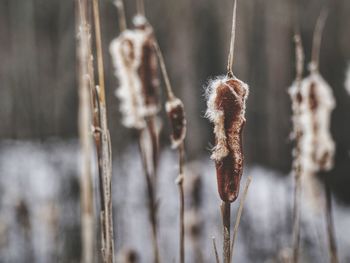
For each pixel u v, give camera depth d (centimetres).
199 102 874
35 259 407
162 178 757
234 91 88
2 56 938
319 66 944
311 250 375
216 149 88
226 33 1012
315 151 169
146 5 944
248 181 94
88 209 169
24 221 374
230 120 88
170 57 952
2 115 941
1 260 415
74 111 870
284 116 834
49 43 812
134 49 153
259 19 836
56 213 346
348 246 594
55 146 730
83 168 168
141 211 564
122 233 383
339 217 748
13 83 749
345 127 888
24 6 820
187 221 254
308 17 887
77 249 386
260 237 536
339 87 924
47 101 725
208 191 663
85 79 158
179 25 943
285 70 823
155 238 151
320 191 186
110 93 477
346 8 946
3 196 589
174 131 129
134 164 739
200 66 1032
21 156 836
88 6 137
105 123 119
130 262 182
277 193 464
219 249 396
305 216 388
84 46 126
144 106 154
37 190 661
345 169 841
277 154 860
